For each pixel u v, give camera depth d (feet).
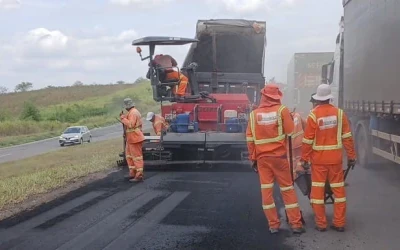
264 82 45.42
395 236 19.76
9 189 31.55
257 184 31.35
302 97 88.28
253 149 21.01
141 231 20.89
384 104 30.66
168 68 39.58
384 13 30.42
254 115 20.75
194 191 29.40
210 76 45.29
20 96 325.83
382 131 33.58
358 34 37.65
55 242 19.62
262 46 44.65
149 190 30.19
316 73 87.51
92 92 331.36
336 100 48.14
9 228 22.00
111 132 163.22
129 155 34.24
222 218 22.82
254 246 18.66
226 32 44.21
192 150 37.24
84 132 121.39
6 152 106.42
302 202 26.23
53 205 26.68
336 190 20.71
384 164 37.24
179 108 39.45
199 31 44.27
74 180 35.35
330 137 20.67
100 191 30.40
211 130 39.06
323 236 19.93
